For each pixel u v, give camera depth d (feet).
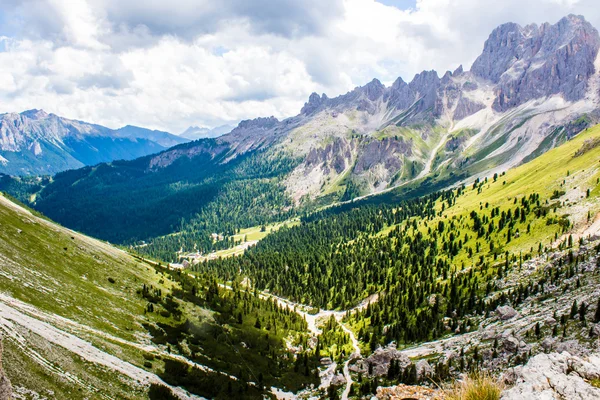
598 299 306.55
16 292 250.78
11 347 171.53
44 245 390.21
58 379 175.83
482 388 44.75
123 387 209.87
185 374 286.66
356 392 356.59
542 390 44.21
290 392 369.91
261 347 463.01
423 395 59.77
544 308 394.52
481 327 434.30
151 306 408.67
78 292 333.62
